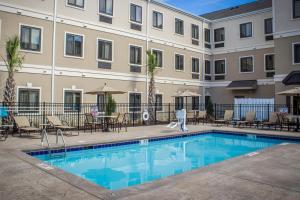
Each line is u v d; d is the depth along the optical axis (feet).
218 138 51.39
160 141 44.93
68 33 56.90
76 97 58.08
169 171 28.40
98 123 51.29
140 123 67.15
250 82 82.17
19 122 43.06
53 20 54.65
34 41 52.16
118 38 65.98
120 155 36.06
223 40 90.94
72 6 57.57
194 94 68.33
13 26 49.52
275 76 69.21
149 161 33.09
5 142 36.22
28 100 51.13
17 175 20.22
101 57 62.64
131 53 69.00
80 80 58.70
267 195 16.29
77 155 34.76
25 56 50.80
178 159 34.35
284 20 68.23
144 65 71.82
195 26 88.79
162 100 76.79
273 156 27.89
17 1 49.98
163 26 77.51
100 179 25.29
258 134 48.47
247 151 39.70
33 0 52.01
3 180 18.95
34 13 52.08
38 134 45.03
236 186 17.93
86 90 59.62
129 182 24.39
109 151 38.06
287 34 67.62
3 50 48.34
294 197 15.99
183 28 84.02
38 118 51.62
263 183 18.65
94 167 29.66
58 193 16.34
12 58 45.24
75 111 57.52
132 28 69.15
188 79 85.35
